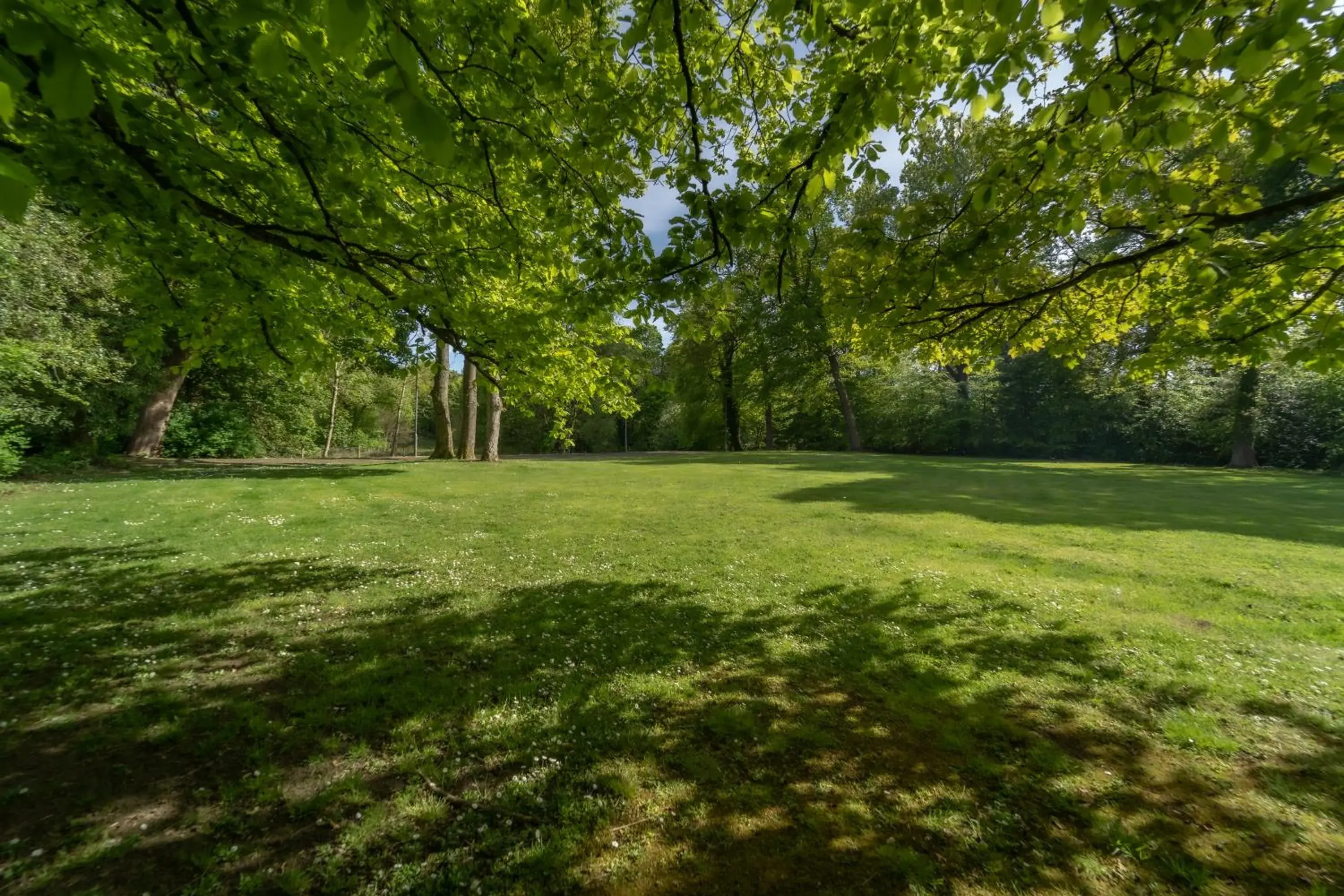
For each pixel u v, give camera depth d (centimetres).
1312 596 685
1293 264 473
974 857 304
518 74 423
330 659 520
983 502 1402
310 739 399
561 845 309
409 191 594
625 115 420
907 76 325
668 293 485
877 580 773
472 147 450
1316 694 466
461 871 290
